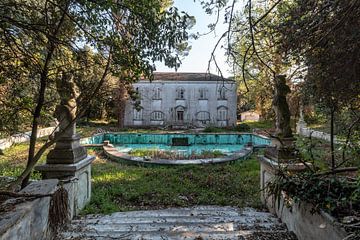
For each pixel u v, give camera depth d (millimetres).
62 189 3471
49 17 3076
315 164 3781
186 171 8633
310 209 2816
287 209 3645
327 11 2602
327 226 2439
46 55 3428
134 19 2918
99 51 3309
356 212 2463
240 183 7012
